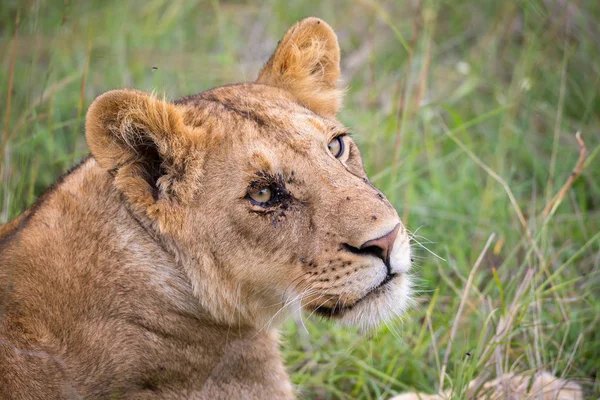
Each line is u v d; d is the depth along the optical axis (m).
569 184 10.56
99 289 7.66
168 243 7.84
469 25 17.14
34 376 7.43
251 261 7.88
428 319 10.07
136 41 16.30
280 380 8.71
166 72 15.79
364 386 10.20
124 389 7.76
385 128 13.75
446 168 14.26
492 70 15.80
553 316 10.54
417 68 15.44
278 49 9.22
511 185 13.12
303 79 9.20
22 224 7.92
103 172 7.94
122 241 7.75
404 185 13.03
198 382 8.12
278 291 8.00
